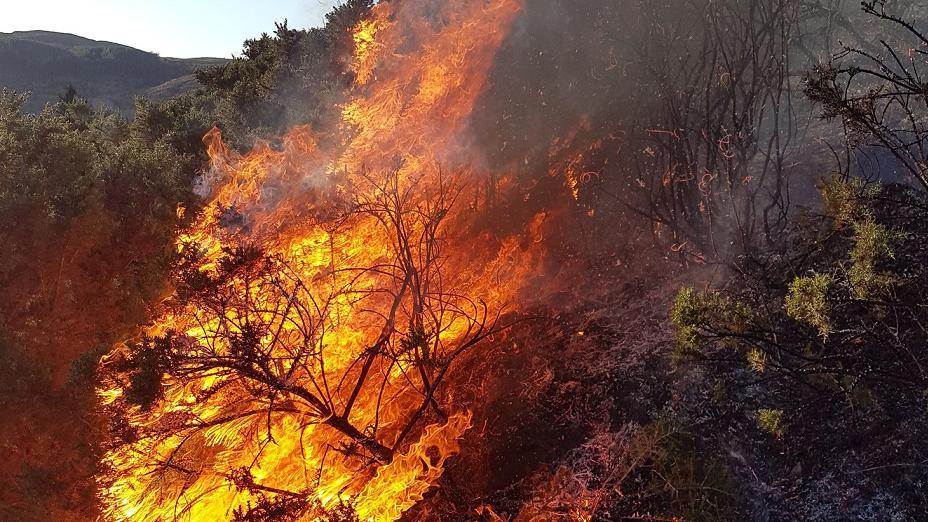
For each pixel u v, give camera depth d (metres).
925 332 2.55
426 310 4.11
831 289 2.89
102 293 6.46
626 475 2.83
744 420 2.85
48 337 6.16
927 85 2.62
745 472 2.68
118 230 7.26
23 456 4.93
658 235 4.14
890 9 4.04
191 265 3.37
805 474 2.59
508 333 3.99
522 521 2.94
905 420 2.55
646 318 3.64
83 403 4.66
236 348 3.14
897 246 2.96
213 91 12.20
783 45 3.58
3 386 5.25
